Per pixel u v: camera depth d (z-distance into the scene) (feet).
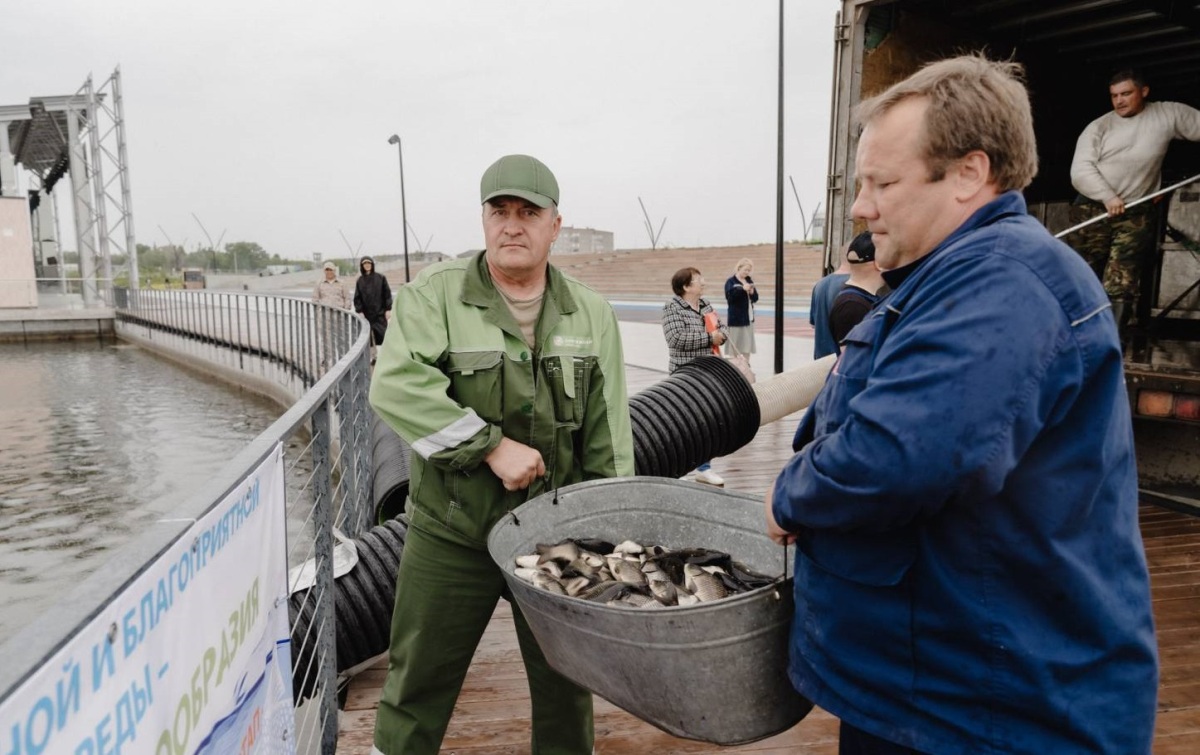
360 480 14.12
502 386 6.05
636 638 4.33
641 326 58.44
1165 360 15.01
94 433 45.65
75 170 109.09
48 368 74.59
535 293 6.34
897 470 3.42
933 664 3.74
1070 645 3.65
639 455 10.45
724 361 12.16
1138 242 16.79
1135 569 3.81
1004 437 3.34
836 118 17.42
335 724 7.62
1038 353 3.38
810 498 3.79
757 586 5.25
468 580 6.26
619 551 5.87
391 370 5.83
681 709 4.50
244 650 4.41
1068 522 3.58
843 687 4.00
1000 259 3.51
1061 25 19.67
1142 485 14.73
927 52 18.53
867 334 4.00
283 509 5.30
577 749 6.86
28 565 25.62
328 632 7.43
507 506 6.16
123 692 2.87
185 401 55.52
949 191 3.85
